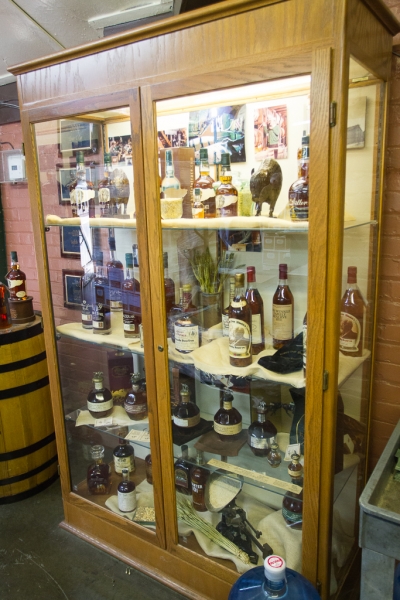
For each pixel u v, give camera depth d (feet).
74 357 5.93
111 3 5.47
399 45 4.44
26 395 6.78
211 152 4.63
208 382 4.87
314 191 3.46
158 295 4.60
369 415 5.12
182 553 5.11
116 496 5.99
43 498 7.04
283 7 3.36
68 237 5.57
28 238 8.63
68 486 6.16
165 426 4.91
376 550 3.28
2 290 6.79
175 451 5.01
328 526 4.04
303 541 4.16
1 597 5.25
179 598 5.13
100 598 5.19
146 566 5.49
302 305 4.17
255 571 3.93
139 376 5.70
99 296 5.64
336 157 3.34
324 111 3.31
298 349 4.23
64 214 5.52
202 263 4.73
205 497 5.20
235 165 4.69
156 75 4.12
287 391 4.37
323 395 3.77
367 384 4.98
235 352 4.43
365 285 4.54
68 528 6.24
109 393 6.00
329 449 3.86
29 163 5.32
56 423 6.02
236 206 4.48
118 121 5.00
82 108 4.70
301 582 3.76
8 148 8.23
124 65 4.30
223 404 4.94
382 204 4.66
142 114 4.28
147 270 4.62
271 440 4.65
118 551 5.74
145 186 4.43
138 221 4.57
